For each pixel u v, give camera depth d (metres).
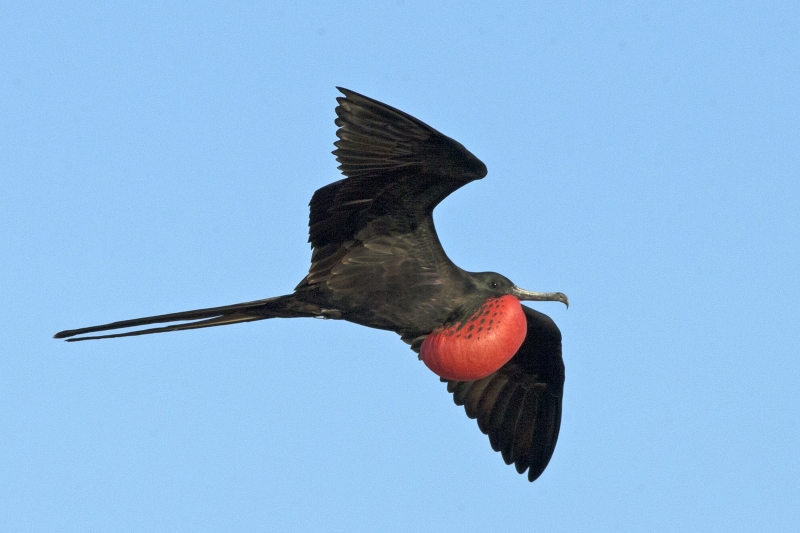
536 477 15.60
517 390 15.69
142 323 13.44
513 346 13.09
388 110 11.62
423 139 11.85
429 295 13.16
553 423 15.56
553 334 14.91
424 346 13.43
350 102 11.73
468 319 13.14
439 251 13.16
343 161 12.22
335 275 13.18
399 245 13.09
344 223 12.95
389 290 13.14
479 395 15.72
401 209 12.84
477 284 13.38
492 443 15.72
